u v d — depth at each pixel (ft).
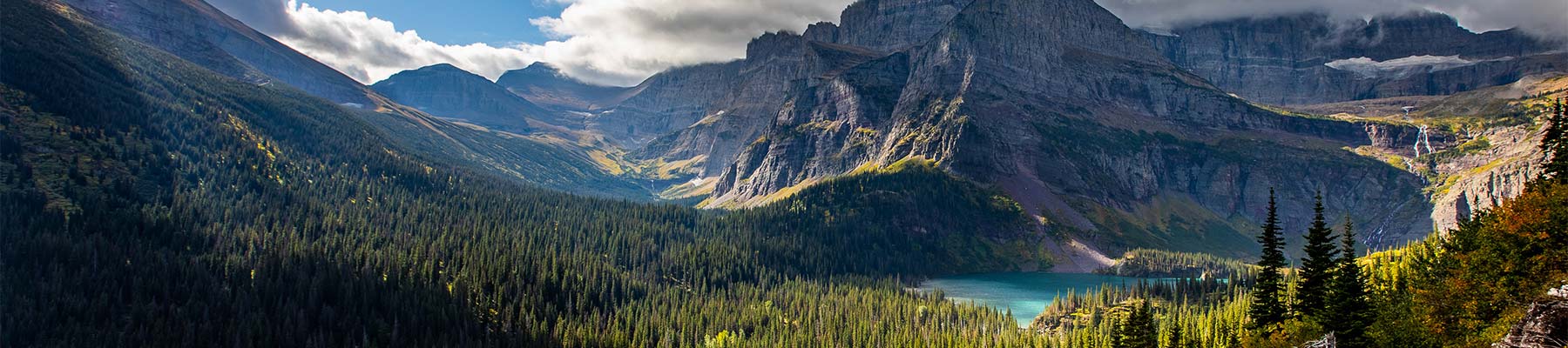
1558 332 222.28
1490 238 369.91
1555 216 343.67
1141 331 460.14
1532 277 335.67
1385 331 358.64
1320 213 379.76
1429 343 345.51
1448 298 355.97
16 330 624.59
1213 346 586.04
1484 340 317.01
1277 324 385.70
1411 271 475.31
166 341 633.20
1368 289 437.58
